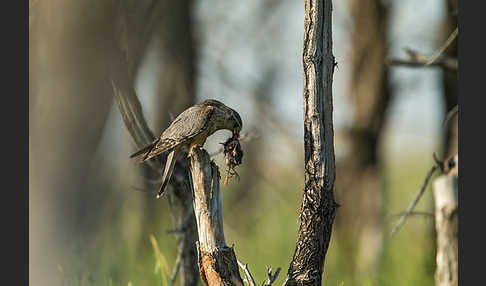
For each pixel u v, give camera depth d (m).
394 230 11.20
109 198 13.98
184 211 10.58
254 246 17.80
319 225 8.46
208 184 8.37
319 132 8.39
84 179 10.13
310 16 8.35
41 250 9.99
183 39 17.72
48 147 9.96
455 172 10.72
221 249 8.35
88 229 10.45
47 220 10.03
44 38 9.80
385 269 16.80
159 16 11.97
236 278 8.34
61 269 9.88
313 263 8.49
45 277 9.90
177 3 17.55
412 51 13.77
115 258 13.61
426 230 17.03
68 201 10.09
